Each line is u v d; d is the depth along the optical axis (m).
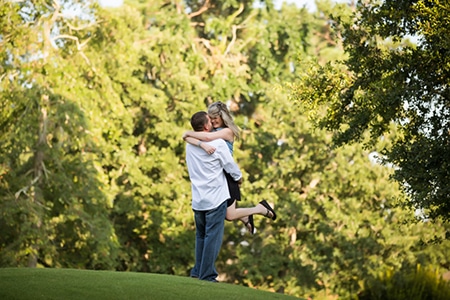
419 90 14.05
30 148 29.66
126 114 33.34
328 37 42.69
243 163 37.81
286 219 35.16
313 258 35.09
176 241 34.56
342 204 35.53
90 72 31.50
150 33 39.00
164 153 35.72
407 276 31.86
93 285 8.86
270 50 41.22
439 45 13.33
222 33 40.50
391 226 35.38
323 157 35.91
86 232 30.75
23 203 28.75
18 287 8.48
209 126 10.79
